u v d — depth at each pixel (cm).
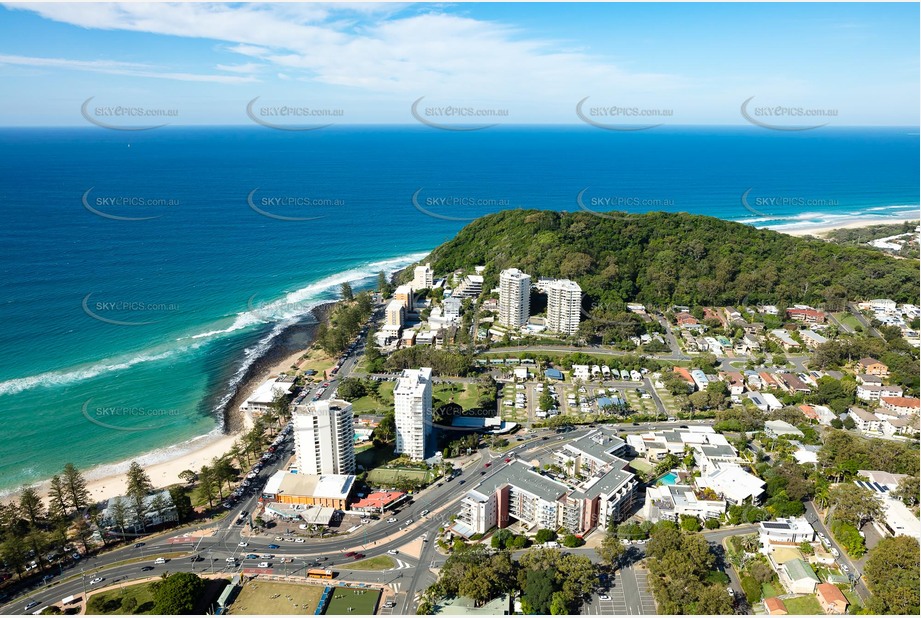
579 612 18875
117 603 19525
